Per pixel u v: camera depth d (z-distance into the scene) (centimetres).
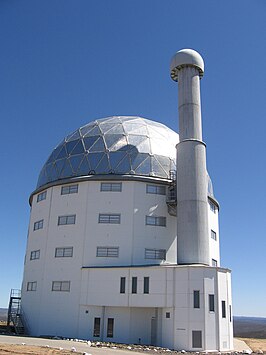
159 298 3353
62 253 4000
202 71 4212
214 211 4681
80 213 4034
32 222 4588
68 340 3294
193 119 3953
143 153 4206
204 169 3825
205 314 3198
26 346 2456
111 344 3150
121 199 3981
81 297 3712
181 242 3588
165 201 4056
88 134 4519
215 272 3353
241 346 3819
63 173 4306
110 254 3828
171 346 3188
